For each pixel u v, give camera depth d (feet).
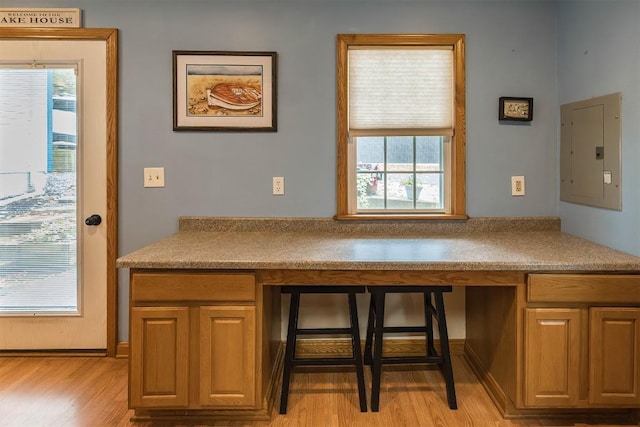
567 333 5.98
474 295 7.97
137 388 6.07
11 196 8.25
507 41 8.31
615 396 5.97
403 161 8.62
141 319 6.05
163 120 8.29
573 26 7.73
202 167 8.36
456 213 8.36
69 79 8.20
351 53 8.26
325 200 8.43
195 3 8.22
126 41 8.20
